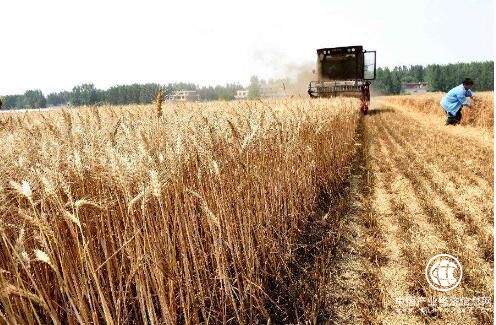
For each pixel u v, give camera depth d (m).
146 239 2.78
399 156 10.70
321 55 22.73
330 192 7.32
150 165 2.78
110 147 2.74
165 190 3.20
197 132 3.76
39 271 2.99
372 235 5.43
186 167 3.65
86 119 4.52
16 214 2.76
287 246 4.70
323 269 4.14
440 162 9.64
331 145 8.34
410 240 5.24
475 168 8.88
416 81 173.75
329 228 5.71
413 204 6.73
